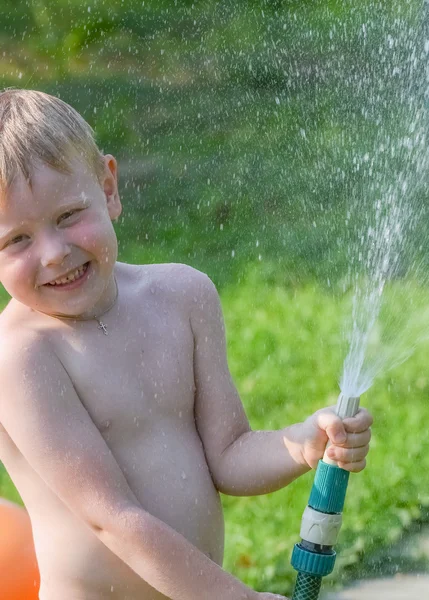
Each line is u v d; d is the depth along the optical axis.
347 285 6.97
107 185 3.22
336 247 7.45
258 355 6.26
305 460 3.11
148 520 2.88
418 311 6.24
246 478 3.22
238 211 8.22
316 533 2.92
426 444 5.39
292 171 8.45
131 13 10.41
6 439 3.11
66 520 3.06
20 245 2.96
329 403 5.78
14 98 3.15
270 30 9.87
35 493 3.10
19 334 3.05
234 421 3.29
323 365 6.11
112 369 3.08
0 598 3.16
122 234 8.15
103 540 2.94
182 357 3.21
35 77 10.04
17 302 3.21
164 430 3.13
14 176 2.91
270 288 7.08
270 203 8.23
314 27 9.59
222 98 9.46
